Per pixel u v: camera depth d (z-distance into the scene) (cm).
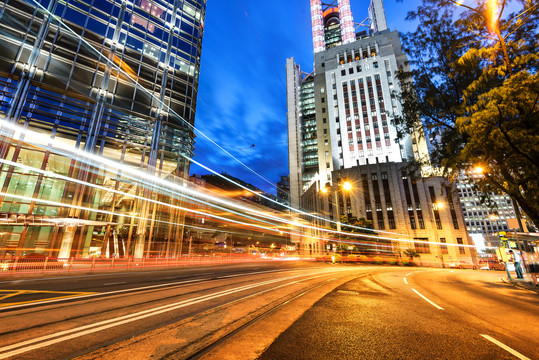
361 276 1456
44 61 2433
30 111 2264
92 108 2641
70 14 2683
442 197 4934
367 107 6594
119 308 588
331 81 7338
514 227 1642
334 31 12100
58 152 2355
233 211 10488
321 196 6203
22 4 2406
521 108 714
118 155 2780
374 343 378
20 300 676
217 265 2412
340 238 4072
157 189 2964
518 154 765
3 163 2077
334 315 539
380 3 9406
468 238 4688
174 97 3391
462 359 325
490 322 509
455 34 1173
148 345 360
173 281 1112
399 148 6047
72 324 459
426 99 1402
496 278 1655
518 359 326
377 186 5284
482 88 925
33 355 320
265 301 681
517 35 936
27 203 2134
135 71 3062
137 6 3256
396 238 4791
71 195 2355
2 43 2256
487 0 945
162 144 3130
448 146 1177
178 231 3084
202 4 4138
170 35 3528
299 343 373
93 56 2758
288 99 10675
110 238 2622
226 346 359
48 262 1777
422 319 519
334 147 6762
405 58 6938
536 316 570
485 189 996
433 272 2170
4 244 2066
